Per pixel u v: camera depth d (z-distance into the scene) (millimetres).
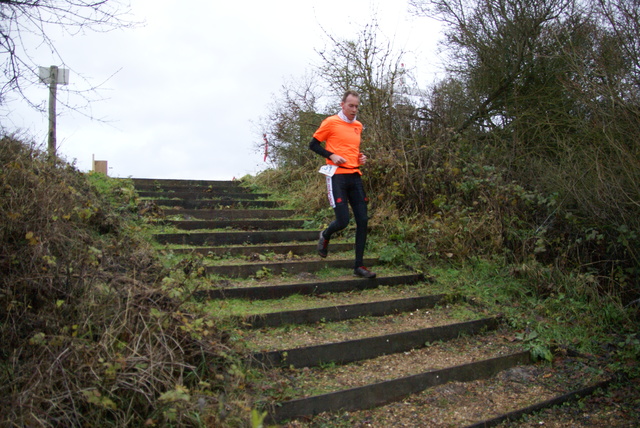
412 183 6969
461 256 5844
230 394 2936
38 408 2479
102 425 2584
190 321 3258
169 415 2586
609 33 6277
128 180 7586
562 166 6492
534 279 5355
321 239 5254
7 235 3484
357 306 4445
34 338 2791
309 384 3332
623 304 5242
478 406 3410
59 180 4730
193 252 4461
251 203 7641
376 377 3518
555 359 4188
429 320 4535
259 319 3938
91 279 3301
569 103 8359
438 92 9148
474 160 7125
